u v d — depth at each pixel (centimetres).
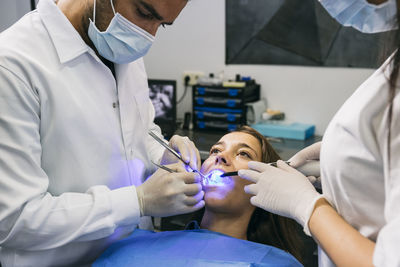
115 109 126
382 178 76
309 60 306
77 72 116
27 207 100
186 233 133
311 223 85
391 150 70
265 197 104
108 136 121
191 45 347
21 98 102
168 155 144
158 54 363
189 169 135
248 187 109
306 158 117
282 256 120
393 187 68
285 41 311
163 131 314
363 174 77
